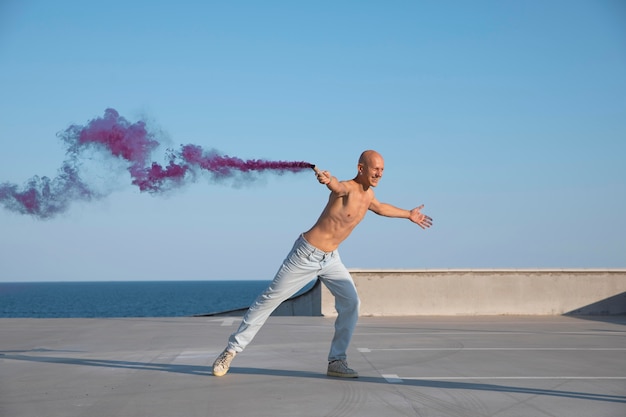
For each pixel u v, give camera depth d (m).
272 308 6.41
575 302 13.89
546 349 8.43
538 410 5.04
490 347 8.60
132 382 6.10
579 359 7.60
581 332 10.49
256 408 5.06
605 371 6.78
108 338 9.59
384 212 6.38
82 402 5.27
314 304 13.69
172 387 5.86
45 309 89.50
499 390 5.76
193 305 99.56
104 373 6.60
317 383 6.05
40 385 5.97
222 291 195.00
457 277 13.68
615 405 5.22
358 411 4.97
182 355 7.85
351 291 6.30
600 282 13.98
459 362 7.33
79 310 86.06
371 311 13.45
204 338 9.56
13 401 5.31
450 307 13.62
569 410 5.04
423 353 8.02
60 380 6.21
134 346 8.69
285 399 5.37
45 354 7.95
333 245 6.20
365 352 8.11
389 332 10.38
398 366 7.05
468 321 12.40
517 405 5.19
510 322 12.23
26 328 11.07
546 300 13.84
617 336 9.96
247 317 6.41
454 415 4.87
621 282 14.02
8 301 121.88
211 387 5.86
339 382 6.11
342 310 6.35
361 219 6.21
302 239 6.19
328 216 6.05
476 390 5.75
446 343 9.01
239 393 5.60
